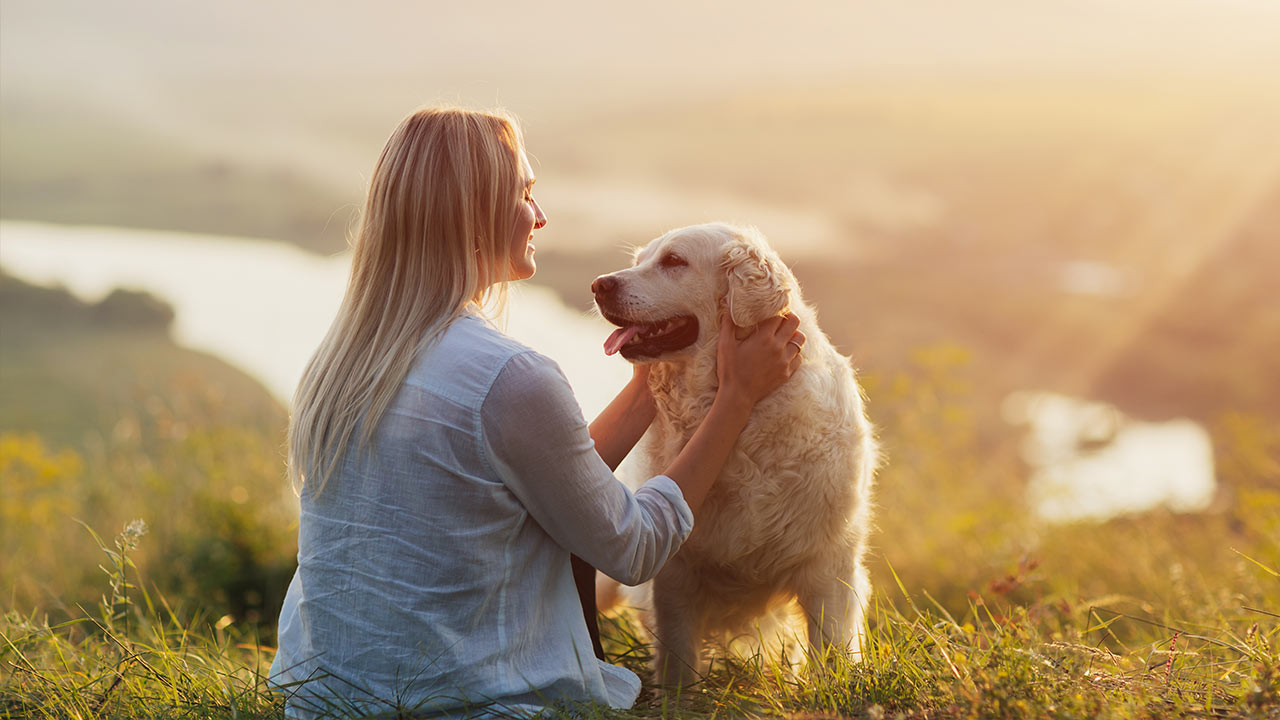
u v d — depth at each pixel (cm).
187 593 428
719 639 296
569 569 213
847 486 264
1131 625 351
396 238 205
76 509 533
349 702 191
